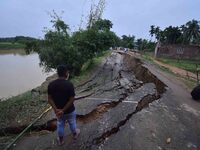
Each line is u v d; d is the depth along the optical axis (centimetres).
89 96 1109
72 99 511
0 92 1723
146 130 682
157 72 1978
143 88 1336
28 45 1798
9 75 2648
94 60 3256
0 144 596
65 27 1847
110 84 1474
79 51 1928
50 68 1845
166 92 1216
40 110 850
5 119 752
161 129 700
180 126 738
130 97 1090
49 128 735
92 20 2616
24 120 747
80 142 597
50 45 1780
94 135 639
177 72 2525
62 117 541
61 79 512
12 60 4841
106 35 2372
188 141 633
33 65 3938
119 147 574
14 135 669
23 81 2289
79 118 809
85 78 1727
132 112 849
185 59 5681
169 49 5934
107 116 795
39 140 618
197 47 5619
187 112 892
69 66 1820
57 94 503
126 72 2366
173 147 591
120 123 741
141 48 8738
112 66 2825
